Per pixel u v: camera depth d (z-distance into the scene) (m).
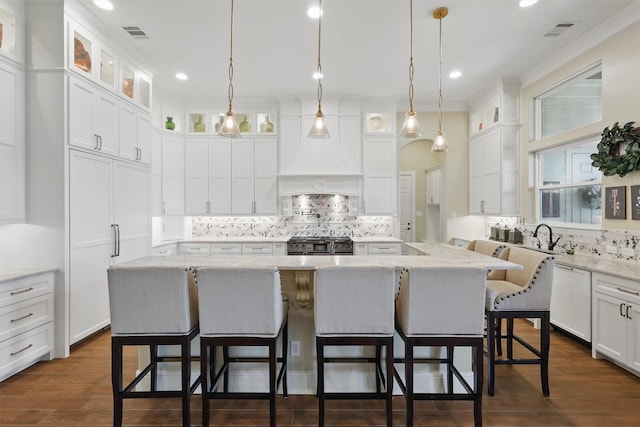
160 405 2.43
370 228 5.95
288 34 3.54
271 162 5.68
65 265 3.07
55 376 2.78
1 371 2.61
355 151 5.55
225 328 2.04
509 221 5.18
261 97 5.55
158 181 5.29
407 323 2.05
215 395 2.06
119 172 3.81
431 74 4.62
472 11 3.14
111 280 2.02
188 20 3.29
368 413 2.34
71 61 3.09
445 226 5.95
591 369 2.95
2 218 2.85
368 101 5.64
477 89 5.25
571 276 3.40
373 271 2.02
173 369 2.61
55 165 3.04
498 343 3.23
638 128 3.05
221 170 5.70
